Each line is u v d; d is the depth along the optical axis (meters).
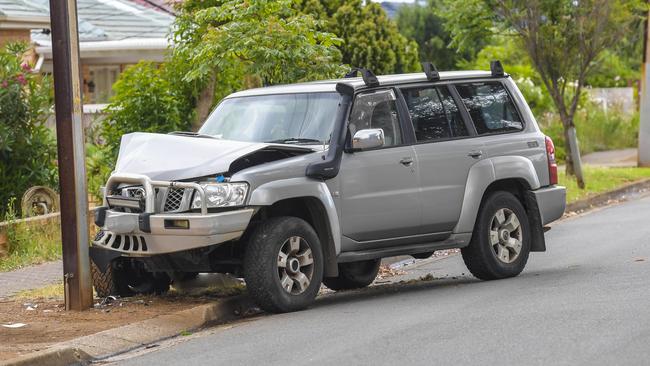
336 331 9.88
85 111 25.00
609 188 23.91
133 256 11.41
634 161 30.59
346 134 11.69
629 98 39.50
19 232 16.14
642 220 18.98
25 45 19.86
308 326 10.23
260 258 10.93
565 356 8.30
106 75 29.83
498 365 8.13
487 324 9.75
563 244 16.45
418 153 12.26
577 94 23.86
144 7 33.31
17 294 13.06
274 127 12.04
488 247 12.92
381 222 11.94
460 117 12.86
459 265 15.27
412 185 12.18
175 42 18.22
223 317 11.41
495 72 13.46
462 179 12.63
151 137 11.66
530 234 13.41
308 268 11.32
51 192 18.14
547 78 24.45
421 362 8.38
